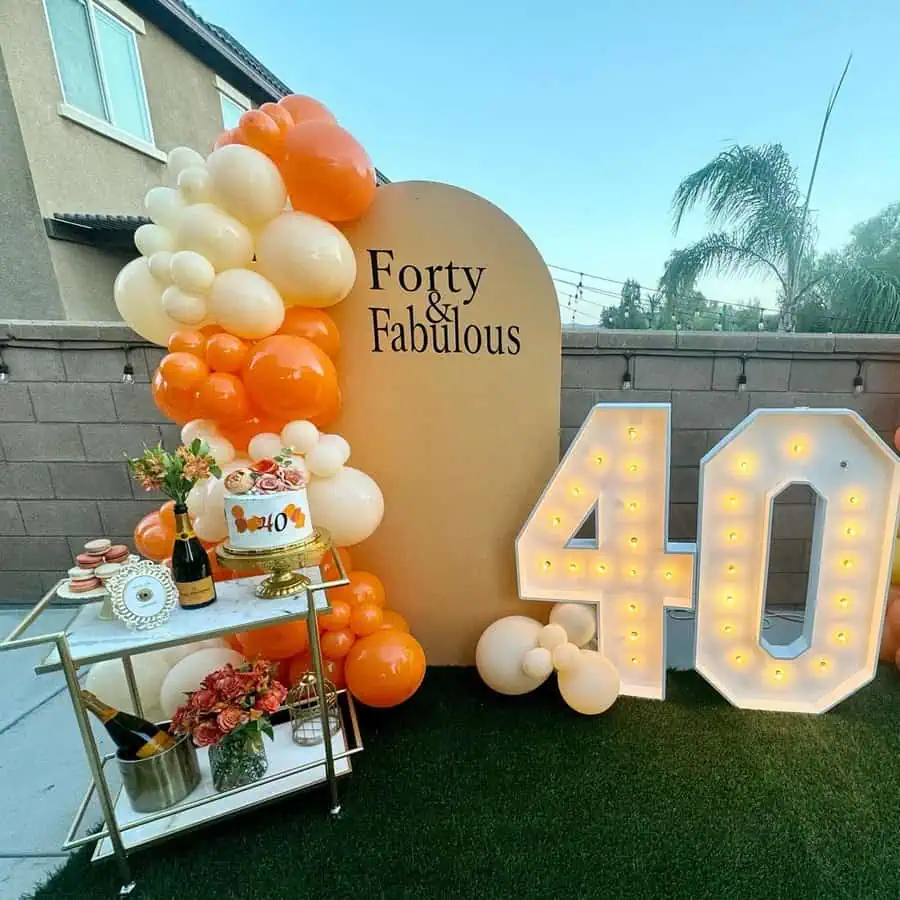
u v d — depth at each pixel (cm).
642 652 196
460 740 180
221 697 143
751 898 126
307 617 138
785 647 191
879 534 172
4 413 251
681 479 250
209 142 649
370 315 191
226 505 140
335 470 173
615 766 167
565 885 130
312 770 158
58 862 141
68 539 269
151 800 140
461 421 201
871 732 179
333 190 160
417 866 136
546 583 202
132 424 254
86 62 471
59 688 213
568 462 188
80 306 460
